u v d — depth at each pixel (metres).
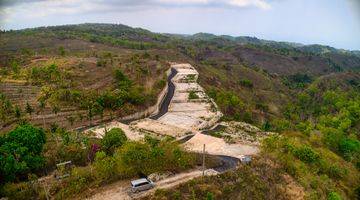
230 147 87.94
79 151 73.75
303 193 66.44
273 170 71.44
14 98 119.69
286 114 172.75
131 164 62.56
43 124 99.88
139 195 55.16
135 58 195.12
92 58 192.25
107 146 75.75
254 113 155.75
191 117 119.25
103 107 114.56
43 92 121.00
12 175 58.91
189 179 60.97
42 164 64.75
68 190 55.38
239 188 61.38
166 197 54.53
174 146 72.25
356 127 152.50
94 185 57.66
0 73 151.12
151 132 100.56
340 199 70.56
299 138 113.38
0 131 93.31
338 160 101.12
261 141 89.56
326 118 155.62
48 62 171.50
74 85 131.62
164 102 138.12
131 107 118.81
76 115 108.12
